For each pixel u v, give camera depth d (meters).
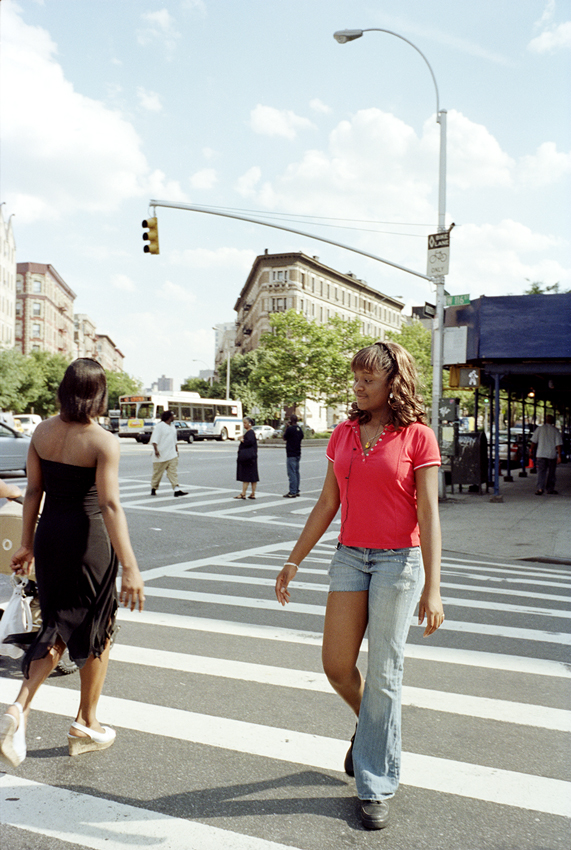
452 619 5.93
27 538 3.21
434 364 15.90
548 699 4.05
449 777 3.09
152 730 3.52
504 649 5.05
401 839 2.59
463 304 15.65
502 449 27.52
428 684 4.28
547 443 17.17
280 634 5.28
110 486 3.00
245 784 2.98
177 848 2.50
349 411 2.94
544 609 6.37
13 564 3.25
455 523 12.38
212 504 14.71
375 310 95.62
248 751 3.30
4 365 53.81
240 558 8.87
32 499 3.16
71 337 117.31
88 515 3.05
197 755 3.25
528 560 9.55
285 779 3.03
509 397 22.27
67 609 3.01
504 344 15.04
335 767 3.15
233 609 6.07
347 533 2.85
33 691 2.85
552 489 17.39
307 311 79.62
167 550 9.36
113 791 2.90
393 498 2.77
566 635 5.47
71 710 3.76
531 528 11.86
